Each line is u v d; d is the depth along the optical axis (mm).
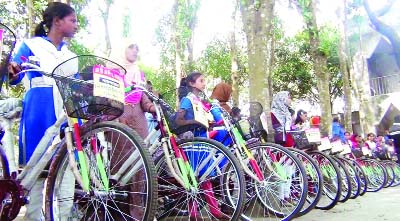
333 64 20781
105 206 2900
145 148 2715
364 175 7105
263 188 4332
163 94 4250
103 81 2697
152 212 2609
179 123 3650
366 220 4711
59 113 3258
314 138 5719
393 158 11484
